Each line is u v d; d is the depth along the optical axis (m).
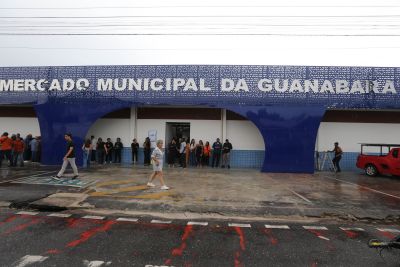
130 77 17.83
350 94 16.73
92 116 17.91
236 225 7.19
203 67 17.45
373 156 15.59
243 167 18.30
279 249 5.64
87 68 18.06
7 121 19.73
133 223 7.16
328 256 5.33
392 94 16.62
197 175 14.62
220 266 4.82
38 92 18.27
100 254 5.18
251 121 18.31
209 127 18.67
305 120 16.78
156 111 18.94
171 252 5.38
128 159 18.95
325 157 17.77
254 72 17.14
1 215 7.61
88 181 12.12
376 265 4.95
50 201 8.76
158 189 10.85
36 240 5.80
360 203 9.38
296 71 16.95
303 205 9.02
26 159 19.09
